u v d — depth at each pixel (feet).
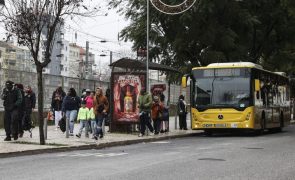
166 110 80.38
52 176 32.09
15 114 57.31
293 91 149.48
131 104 74.59
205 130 81.82
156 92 82.28
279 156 45.47
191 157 44.45
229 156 45.37
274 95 91.56
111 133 75.41
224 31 98.99
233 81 77.41
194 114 78.84
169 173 33.68
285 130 104.22
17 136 58.34
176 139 72.74
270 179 31.48
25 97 64.13
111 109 75.72
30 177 31.71
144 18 101.14
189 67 101.30
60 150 51.90
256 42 116.67
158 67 77.71
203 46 103.14
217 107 77.15
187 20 92.94
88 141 60.18
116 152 50.55
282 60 121.08
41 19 54.85
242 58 103.86
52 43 57.52
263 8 110.01
